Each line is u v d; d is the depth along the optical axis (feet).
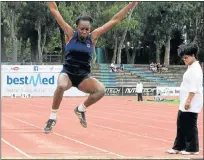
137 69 181.06
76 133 50.57
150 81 177.68
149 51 213.46
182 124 35.94
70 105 107.96
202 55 188.03
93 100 22.85
